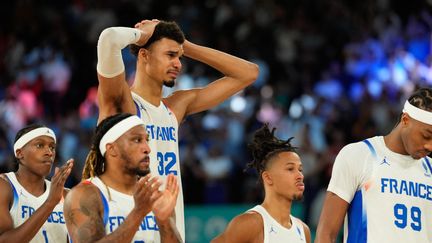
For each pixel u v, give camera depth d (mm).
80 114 22953
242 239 9031
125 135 7766
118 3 26516
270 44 25453
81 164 20531
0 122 22750
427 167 8867
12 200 9828
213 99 9898
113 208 7727
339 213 8648
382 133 21562
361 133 21406
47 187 10125
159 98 9211
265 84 24547
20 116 22969
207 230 17781
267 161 9203
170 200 7594
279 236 9078
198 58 9922
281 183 9125
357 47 25203
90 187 7758
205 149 21031
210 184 19203
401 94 23438
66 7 26578
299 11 26250
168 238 7660
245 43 25297
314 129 21891
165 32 8938
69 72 24484
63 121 22516
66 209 7684
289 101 23641
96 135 7902
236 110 22750
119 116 7871
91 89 24047
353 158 8727
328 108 22547
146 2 26469
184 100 9664
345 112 22312
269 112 22547
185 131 21328
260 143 9289
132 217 7203
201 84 23484
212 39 25469
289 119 22531
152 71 8969
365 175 8695
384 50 25297
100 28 25859
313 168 19547
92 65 24969
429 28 26391
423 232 8680
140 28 8914
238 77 10000
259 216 9094
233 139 21531
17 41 25594
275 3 26516
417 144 8539
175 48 8953
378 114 22219
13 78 24531
